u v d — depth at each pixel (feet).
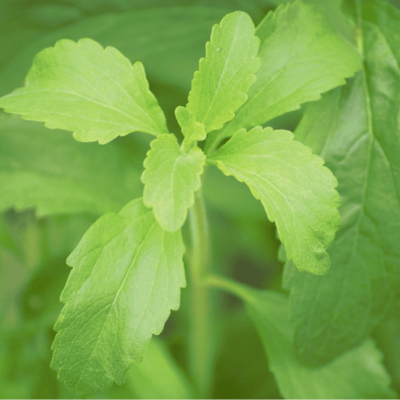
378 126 0.99
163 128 0.93
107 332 0.90
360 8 1.03
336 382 1.04
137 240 0.91
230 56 0.93
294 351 1.01
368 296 1.00
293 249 0.89
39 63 0.94
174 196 0.87
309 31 0.98
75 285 0.90
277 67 0.97
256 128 0.92
